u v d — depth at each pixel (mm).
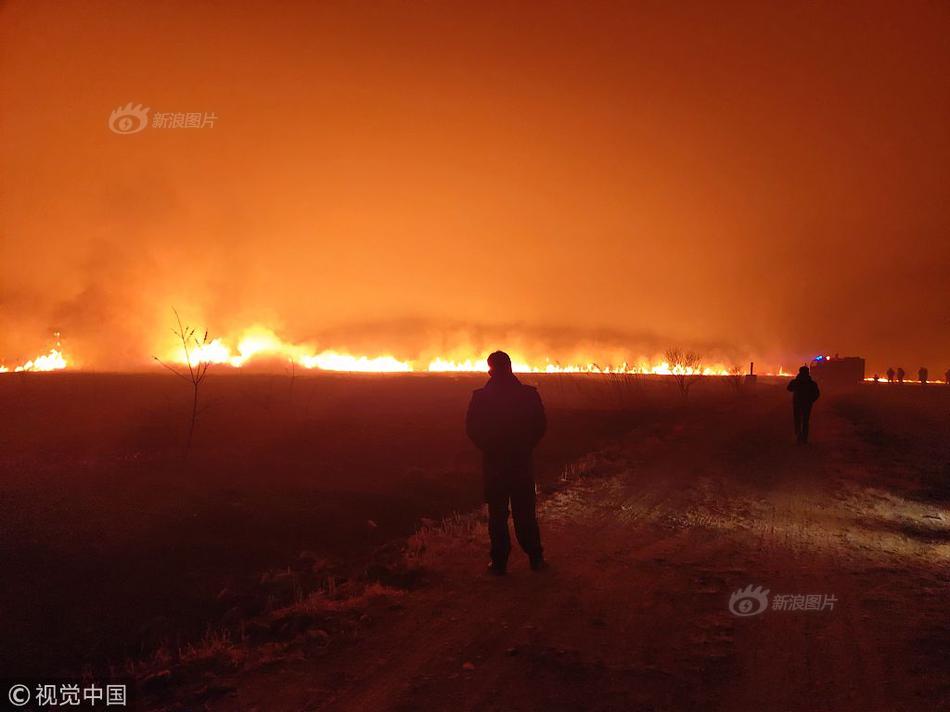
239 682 4398
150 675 4492
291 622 5328
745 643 4914
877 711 3939
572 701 4047
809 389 17031
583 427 18531
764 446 16547
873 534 8383
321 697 4172
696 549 7512
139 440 12672
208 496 8562
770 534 8273
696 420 21859
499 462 6488
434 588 6133
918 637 5039
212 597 5984
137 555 6594
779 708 3969
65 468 9430
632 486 11188
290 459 11547
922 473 13156
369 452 12844
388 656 4734
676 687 4223
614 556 7180
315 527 8078
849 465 13930
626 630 5133
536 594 5945
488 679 4348
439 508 9516
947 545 7945
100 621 5367
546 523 8641
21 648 4871
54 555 6336
